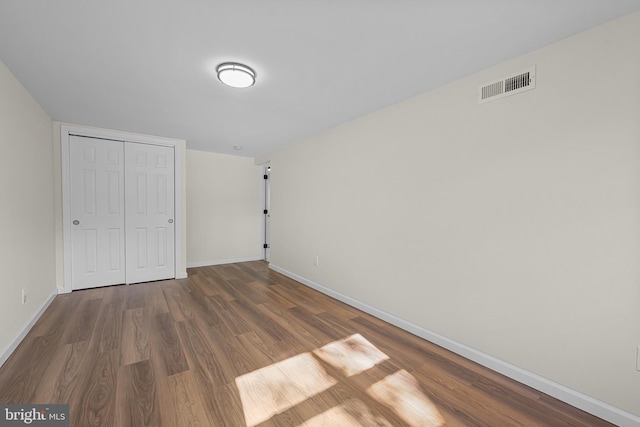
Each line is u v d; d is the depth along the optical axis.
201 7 1.37
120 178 3.66
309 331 2.45
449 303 2.15
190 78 2.11
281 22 1.48
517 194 1.77
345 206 3.19
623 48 1.39
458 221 2.09
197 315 2.75
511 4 1.32
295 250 4.15
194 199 4.90
